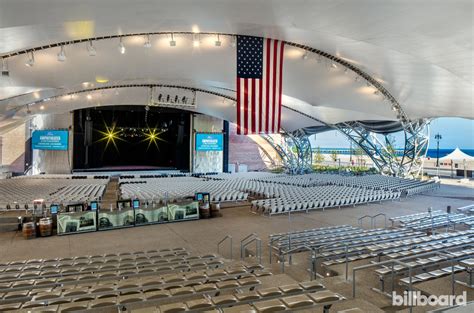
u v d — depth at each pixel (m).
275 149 48.44
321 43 16.17
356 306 5.36
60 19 10.41
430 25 10.08
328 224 14.79
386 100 24.28
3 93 22.88
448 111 22.22
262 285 6.07
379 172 36.41
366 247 8.18
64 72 20.84
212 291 4.91
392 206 18.98
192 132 43.69
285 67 21.12
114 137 45.72
